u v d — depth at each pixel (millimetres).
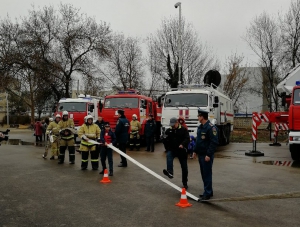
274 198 7398
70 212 6262
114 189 8180
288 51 28906
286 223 5695
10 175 9922
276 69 30906
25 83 35875
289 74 14992
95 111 21969
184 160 8320
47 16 33469
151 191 7988
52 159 13547
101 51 33562
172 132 8312
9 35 33250
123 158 11562
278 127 15297
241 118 37688
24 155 14867
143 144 20344
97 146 11055
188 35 33000
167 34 32906
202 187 8469
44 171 10688
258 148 18438
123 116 11586
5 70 32406
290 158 14133
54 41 33625
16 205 6703
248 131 33375
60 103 21281
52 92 35062
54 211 6320
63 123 13352
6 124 61844
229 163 12602
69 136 12281
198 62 33312
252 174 10289
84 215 6078
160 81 33969
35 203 6871
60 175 10008
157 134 22516
